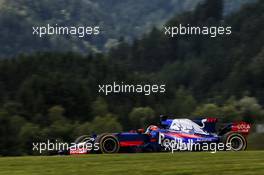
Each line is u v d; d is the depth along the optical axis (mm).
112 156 32375
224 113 124375
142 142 43781
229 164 28016
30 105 131125
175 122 44656
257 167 26750
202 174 24719
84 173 25000
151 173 24906
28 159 31094
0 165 28219
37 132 96125
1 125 109438
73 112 133625
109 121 117562
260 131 47375
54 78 141125
